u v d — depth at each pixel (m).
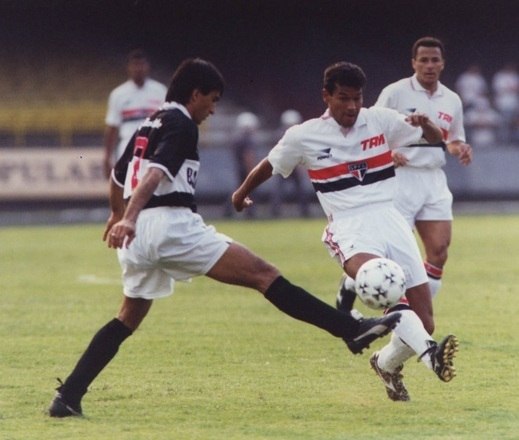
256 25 146.50
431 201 41.00
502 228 94.44
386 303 28.34
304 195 113.50
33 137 124.75
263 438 26.11
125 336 29.08
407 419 28.16
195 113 28.20
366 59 150.12
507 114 133.25
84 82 140.12
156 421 28.11
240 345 40.16
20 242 87.56
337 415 28.78
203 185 116.25
